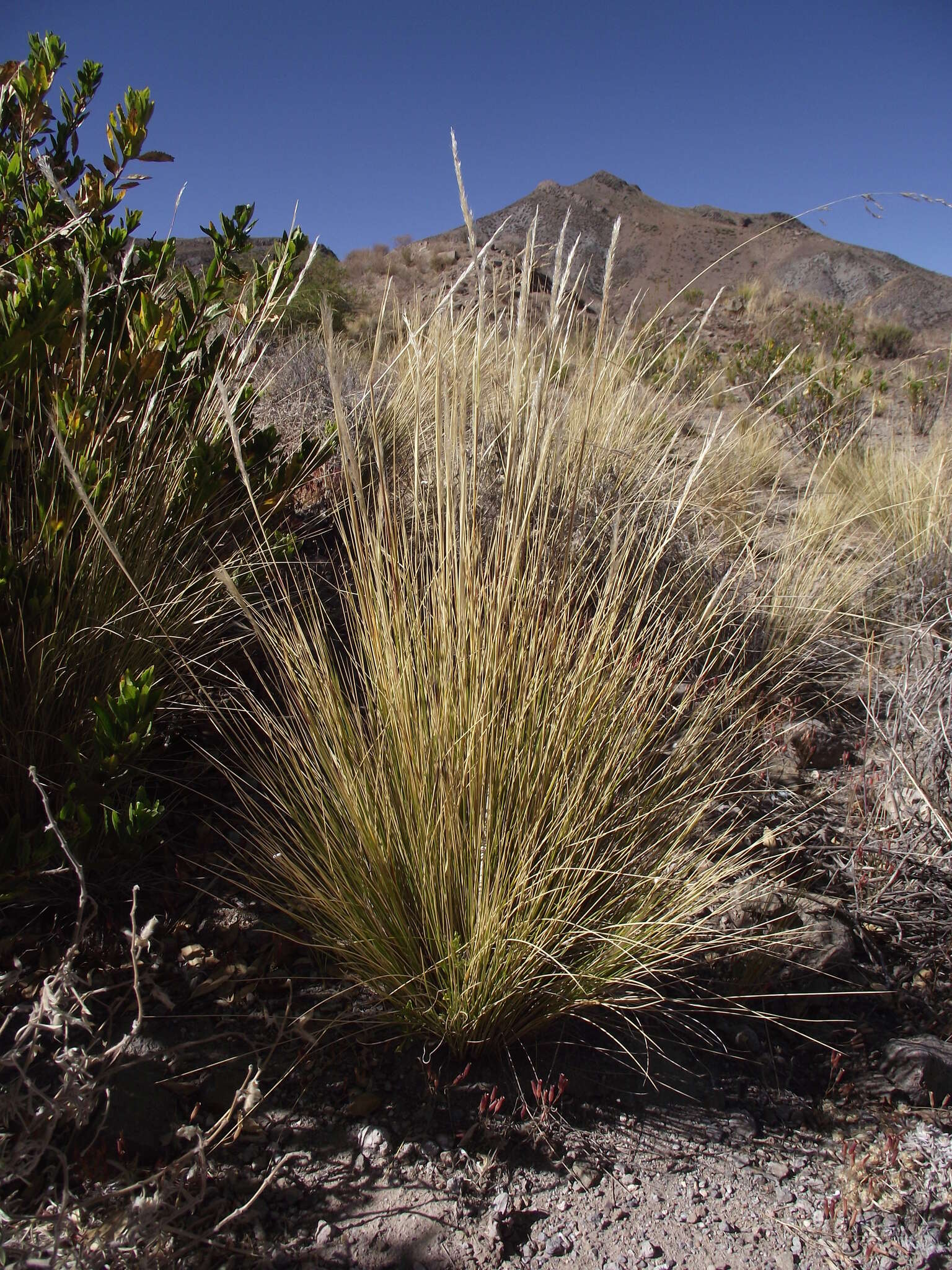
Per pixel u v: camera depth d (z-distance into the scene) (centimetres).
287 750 205
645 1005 179
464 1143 159
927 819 238
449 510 180
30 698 196
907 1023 198
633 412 370
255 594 262
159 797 224
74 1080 133
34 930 184
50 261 260
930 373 820
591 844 185
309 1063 169
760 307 1481
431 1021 174
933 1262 144
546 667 190
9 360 198
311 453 301
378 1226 143
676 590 310
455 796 172
